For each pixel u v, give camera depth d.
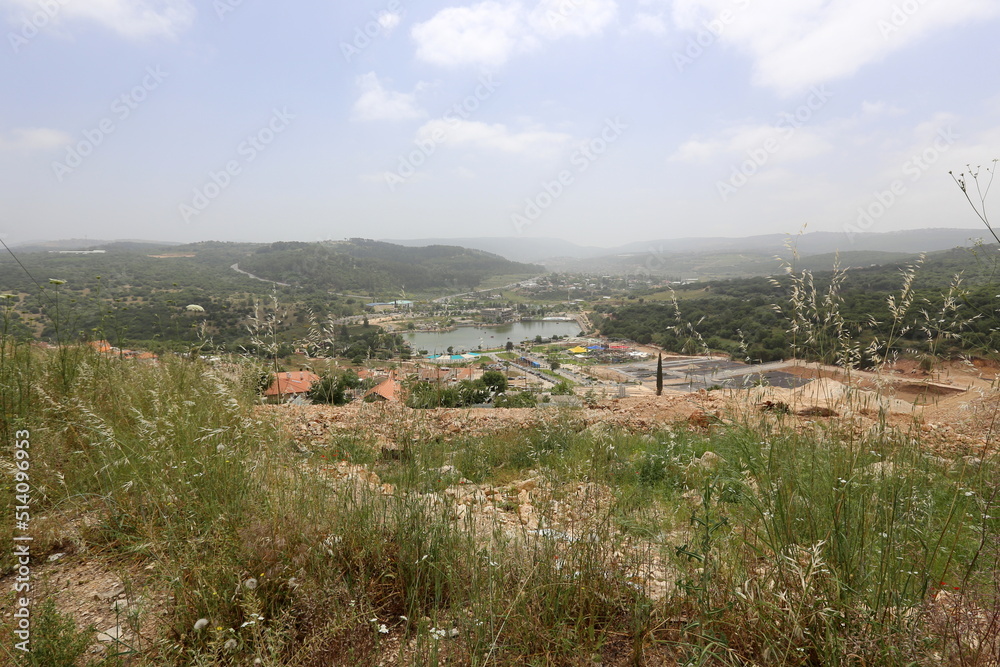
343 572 2.64
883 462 2.83
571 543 2.76
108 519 3.04
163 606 2.40
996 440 3.37
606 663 2.15
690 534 2.97
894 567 2.28
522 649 2.17
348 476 3.50
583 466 3.85
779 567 2.27
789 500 2.60
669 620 2.36
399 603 2.62
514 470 5.98
